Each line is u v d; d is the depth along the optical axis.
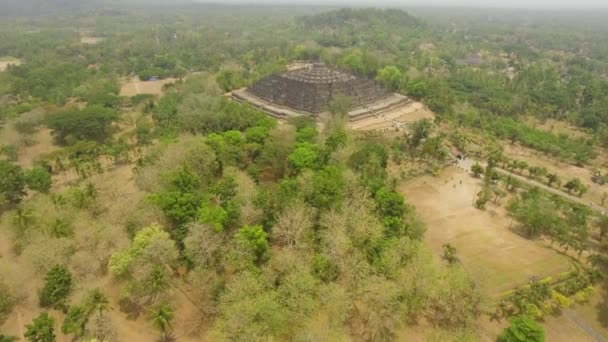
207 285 68.44
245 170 107.12
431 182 114.56
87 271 73.19
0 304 67.62
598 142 150.50
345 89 176.38
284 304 63.81
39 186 102.12
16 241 83.19
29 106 165.62
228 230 79.06
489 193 105.31
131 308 69.62
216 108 143.88
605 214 100.69
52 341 59.06
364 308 68.25
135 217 80.12
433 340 63.12
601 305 72.56
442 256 82.81
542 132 156.00
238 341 57.66
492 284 75.44
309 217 82.06
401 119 166.38
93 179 104.81
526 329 60.19
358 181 93.25
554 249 87.00
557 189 115.25
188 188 87.25
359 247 76.88
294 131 122.12
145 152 122.75
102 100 173.88
